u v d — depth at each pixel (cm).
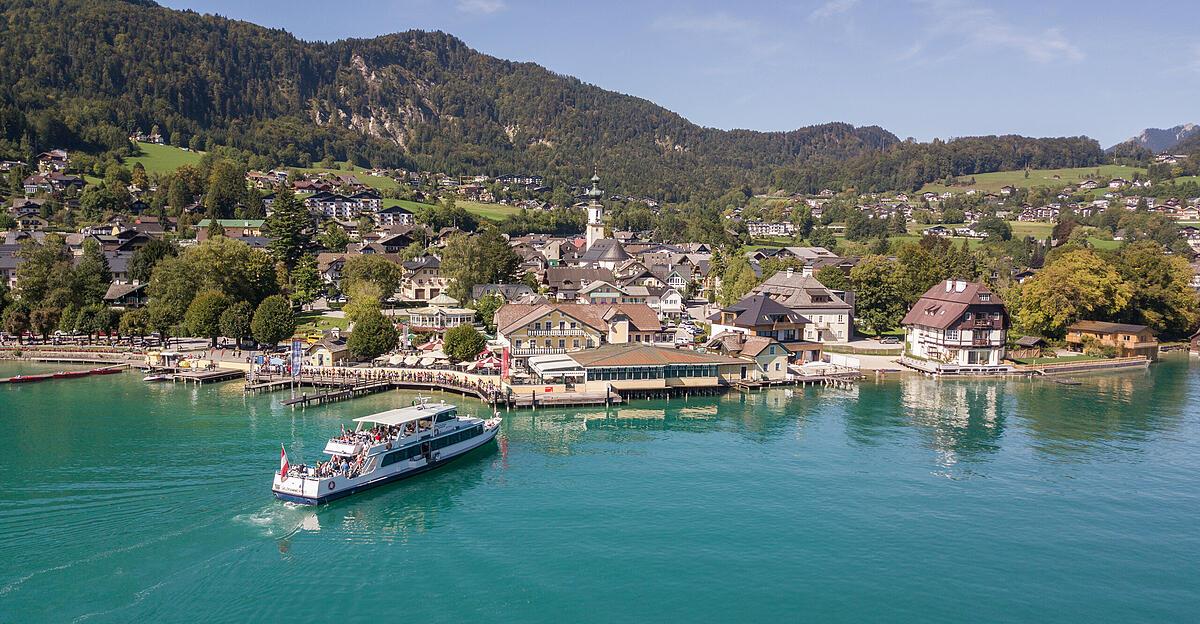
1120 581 6025
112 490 7544
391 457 8119
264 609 5409
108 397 11825
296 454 8806
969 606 5612
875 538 6738
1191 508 7512
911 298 18725
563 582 5888
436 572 6028
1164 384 13862
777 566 6188
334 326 17150
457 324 16525
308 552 6338
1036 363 15325
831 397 12506
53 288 16562
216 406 11256
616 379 12188
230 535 6619
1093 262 17625
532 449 9394
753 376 13362
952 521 7131
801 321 15400
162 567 5975
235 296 16588
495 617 5366
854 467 8681
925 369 14600
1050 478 8356
